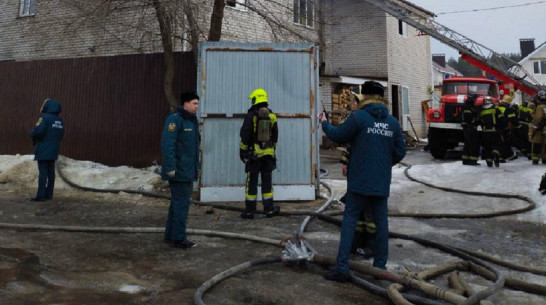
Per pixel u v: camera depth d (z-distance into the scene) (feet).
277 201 22.09
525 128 33.86
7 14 43.98
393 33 59.47
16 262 11.88
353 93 14.10
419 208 20.21
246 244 14.49
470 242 14.73
